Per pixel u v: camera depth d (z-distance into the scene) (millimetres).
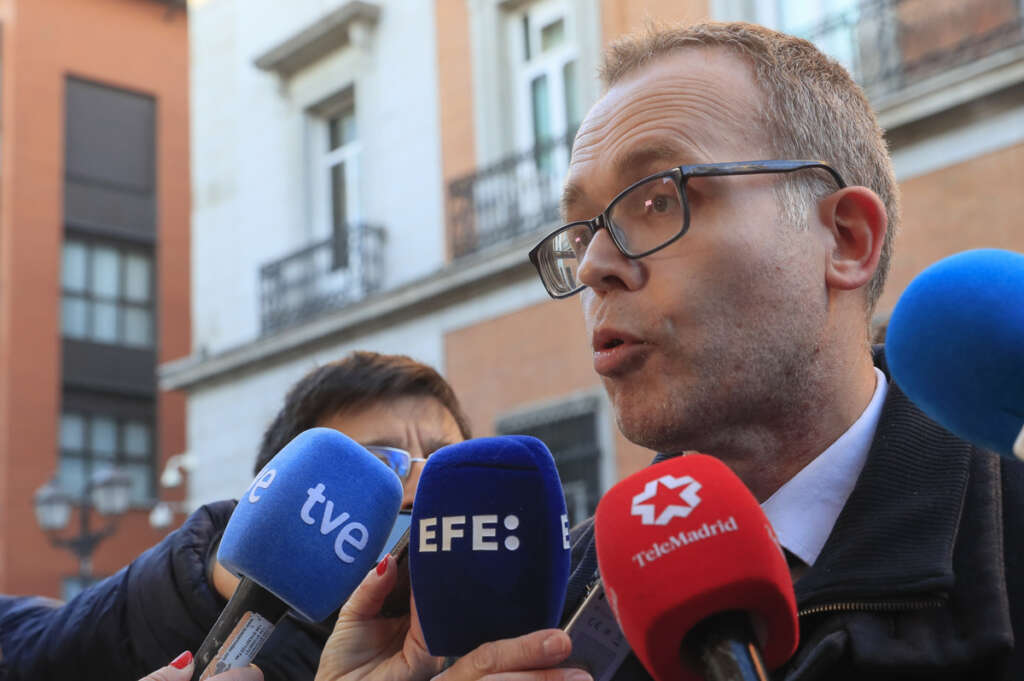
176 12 21141
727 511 1203
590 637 1556
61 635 2416
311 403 2412
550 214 10289
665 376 1486
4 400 18359
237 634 1603
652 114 1558
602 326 1513
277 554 1577
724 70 1582
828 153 1586
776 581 1182
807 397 1530
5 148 19156
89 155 19969
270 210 12641
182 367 13023
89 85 20141
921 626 1366
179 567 2291
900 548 1406
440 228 11109
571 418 9914
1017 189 7594
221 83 13383
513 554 1362
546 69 10664
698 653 1209
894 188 1688
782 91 1582
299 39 12289
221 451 12680
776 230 1511
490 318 10547
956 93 7789
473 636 1382
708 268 1476
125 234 20062
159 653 2277
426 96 11406
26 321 18797
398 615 1582
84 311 19531
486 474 1383
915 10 8281
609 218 1521
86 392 19312
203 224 13336
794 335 1506
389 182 11648
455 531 1375
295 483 1614
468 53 11102
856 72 8500
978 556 1389
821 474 1548
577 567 1820
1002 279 1168
